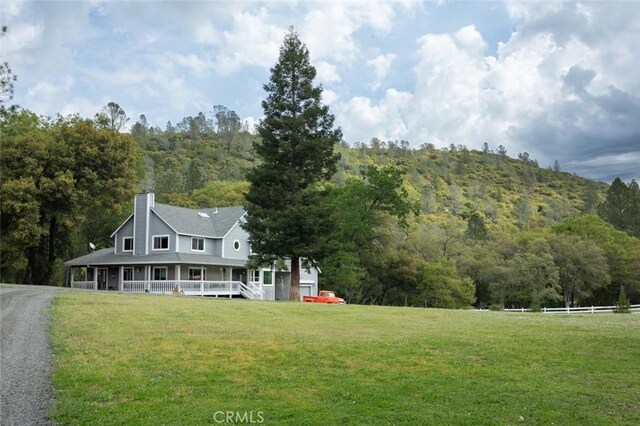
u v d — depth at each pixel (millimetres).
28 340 13023
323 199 37562
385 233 59031
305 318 19969
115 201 45000
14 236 39094
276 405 8273
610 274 65188
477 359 11562
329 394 8875
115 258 46000
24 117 48938
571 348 12797
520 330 16375
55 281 55906
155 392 8898
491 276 64375
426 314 23047
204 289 43094
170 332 14719
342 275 50781
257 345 12914
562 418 7660
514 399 8586
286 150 36812
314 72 38531
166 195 74188
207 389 9125
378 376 10055
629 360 11492
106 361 10930
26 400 8453
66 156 41844
